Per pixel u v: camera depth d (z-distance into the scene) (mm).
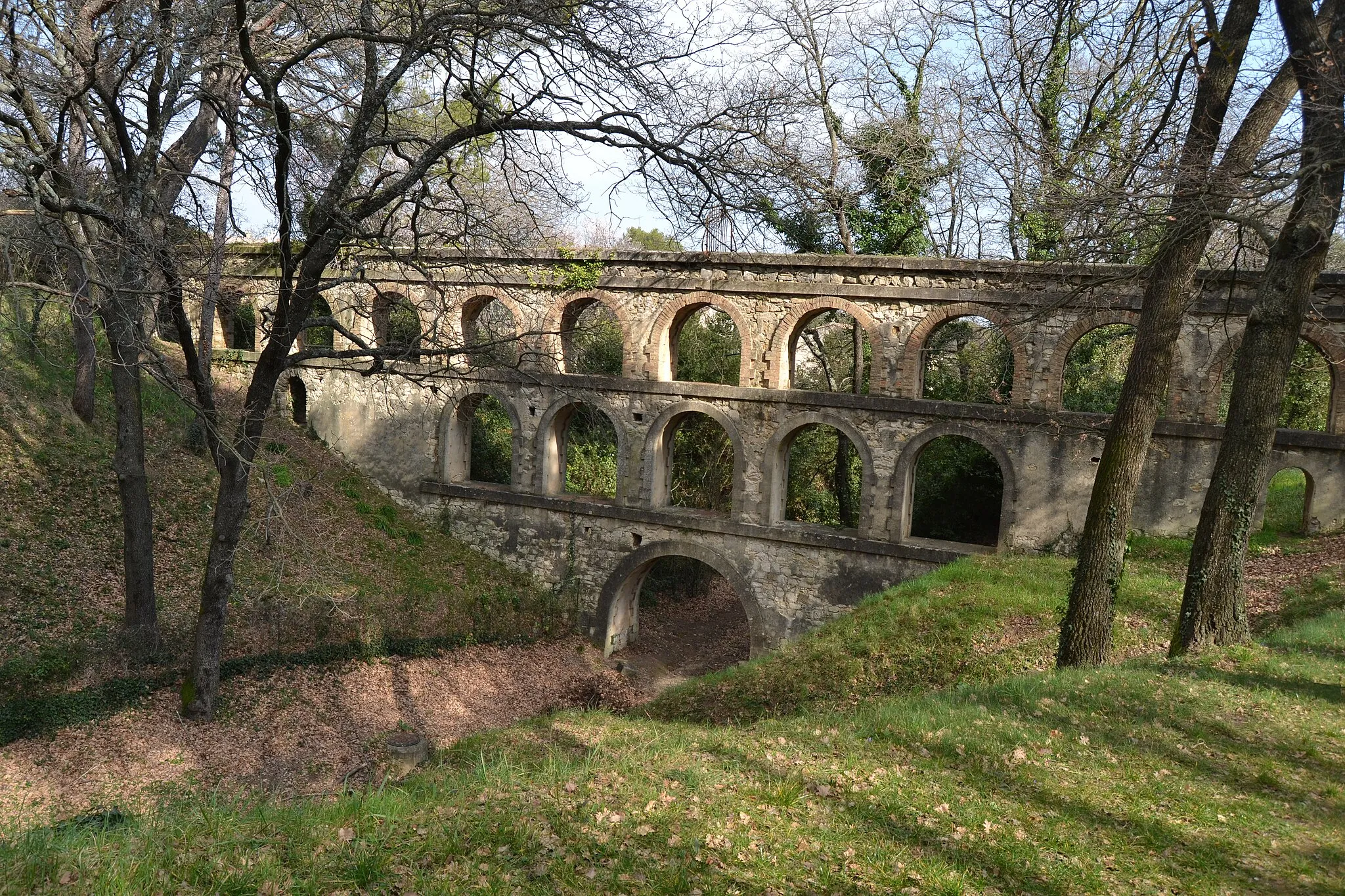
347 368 13289
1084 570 11594
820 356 27875
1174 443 17328
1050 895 5449
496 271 22031
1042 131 19672
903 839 6207
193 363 12383
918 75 25547
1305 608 13320
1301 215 10039
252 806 7199
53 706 13297
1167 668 10445
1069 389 24500
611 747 9461
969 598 15719
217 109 11766
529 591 22172
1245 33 10539
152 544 15359
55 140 12133
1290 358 11070
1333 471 16734
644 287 20797
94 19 12289
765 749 8406
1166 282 10914
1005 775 7453
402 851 5617
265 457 22812
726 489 28328
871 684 14141
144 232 11852
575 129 11016
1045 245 22469
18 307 20234
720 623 26391
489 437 26453
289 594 18359
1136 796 7008
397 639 18688
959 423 18234
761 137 10477
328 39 10711
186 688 14148
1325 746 7992
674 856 5770
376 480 24578
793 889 5434
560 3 10359
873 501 18938
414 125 16875
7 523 16562
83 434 20078
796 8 22000
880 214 24531
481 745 12242
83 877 4910
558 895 5188
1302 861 5910
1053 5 12891
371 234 12336
